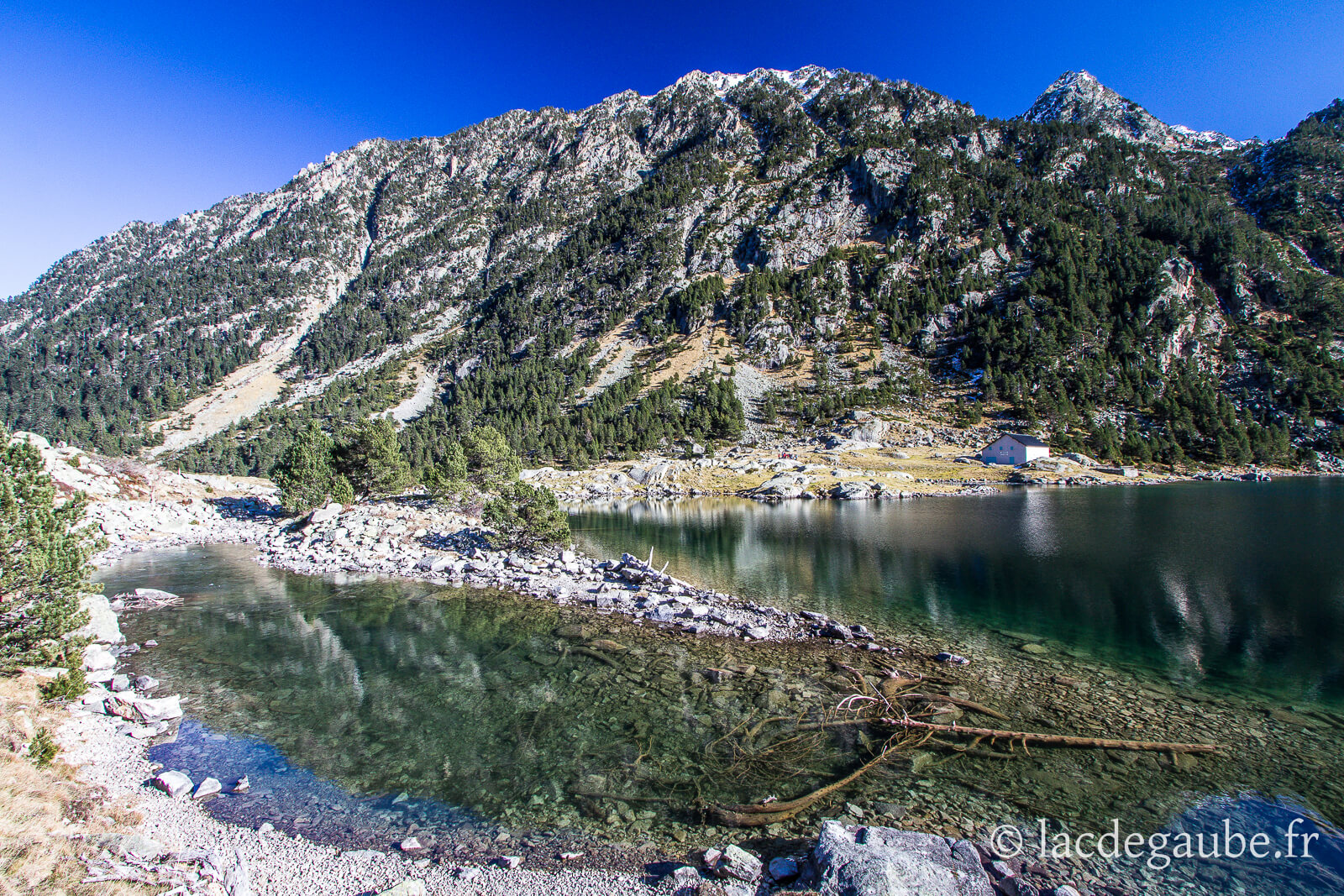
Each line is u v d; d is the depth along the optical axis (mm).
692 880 9477
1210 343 143750
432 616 26141
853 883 8742
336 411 183375
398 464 59781
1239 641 22156
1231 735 14875
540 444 125125
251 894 8852
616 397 147250
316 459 52406
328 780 12875
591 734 15047
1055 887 9359
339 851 10375
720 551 42750
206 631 24047
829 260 196625
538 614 26500
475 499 53219
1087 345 144000
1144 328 143625
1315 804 11852
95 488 52625
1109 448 105312
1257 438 105562
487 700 17281
